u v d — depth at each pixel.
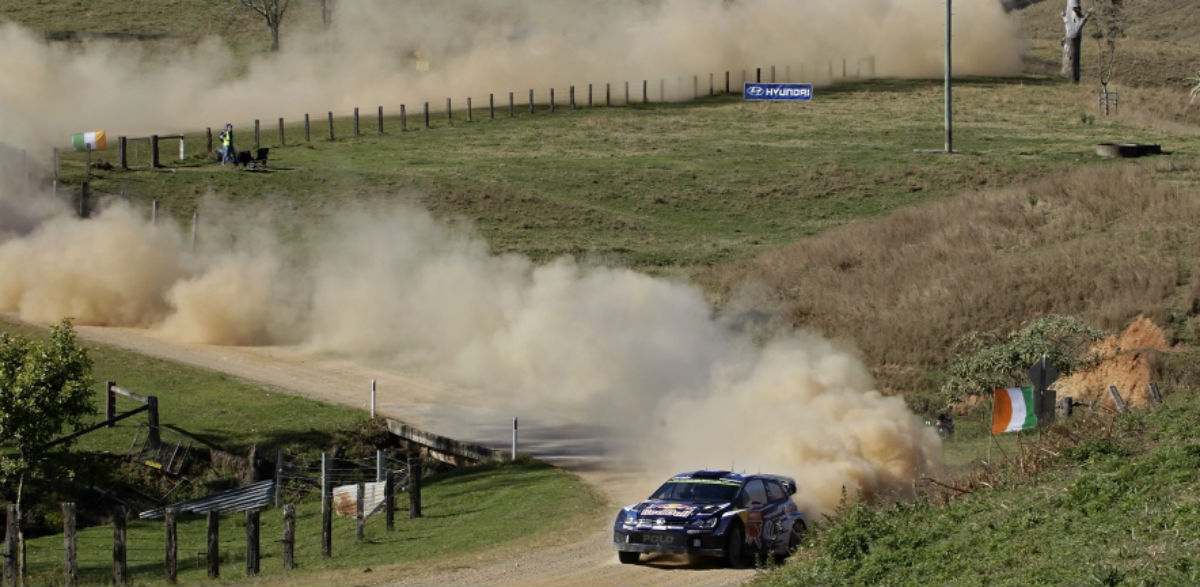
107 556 92.12
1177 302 150.38
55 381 99.12
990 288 166.38
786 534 79.31
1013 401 88.69
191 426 128.88
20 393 97.31
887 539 65.69
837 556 65.25
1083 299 158.25
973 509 68.88
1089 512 62.47
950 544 62.12
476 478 111.50
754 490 78.38
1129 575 51.28
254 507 109.88
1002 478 77.56
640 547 73.00
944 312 163.12
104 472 116.12
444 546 83.31
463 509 99.31
